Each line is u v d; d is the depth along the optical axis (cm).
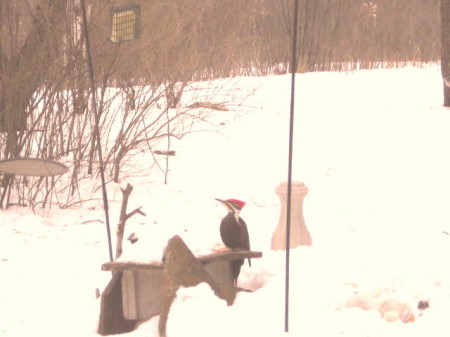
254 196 1002
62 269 747
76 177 993
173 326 574
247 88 1650
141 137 1226
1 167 638
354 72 2169
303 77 1962
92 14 992
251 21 2044
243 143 1243
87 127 1131
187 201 986
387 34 2628
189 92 1480
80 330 611
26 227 873
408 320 593
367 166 1104
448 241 783
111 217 923
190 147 1219
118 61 1045
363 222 871
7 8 973
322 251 747
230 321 579
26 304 662
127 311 619
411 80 1955
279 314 598
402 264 705
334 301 626
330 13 2441
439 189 984
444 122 1359
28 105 989
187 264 613
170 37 1079
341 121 1393
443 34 1526
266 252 768
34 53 977
